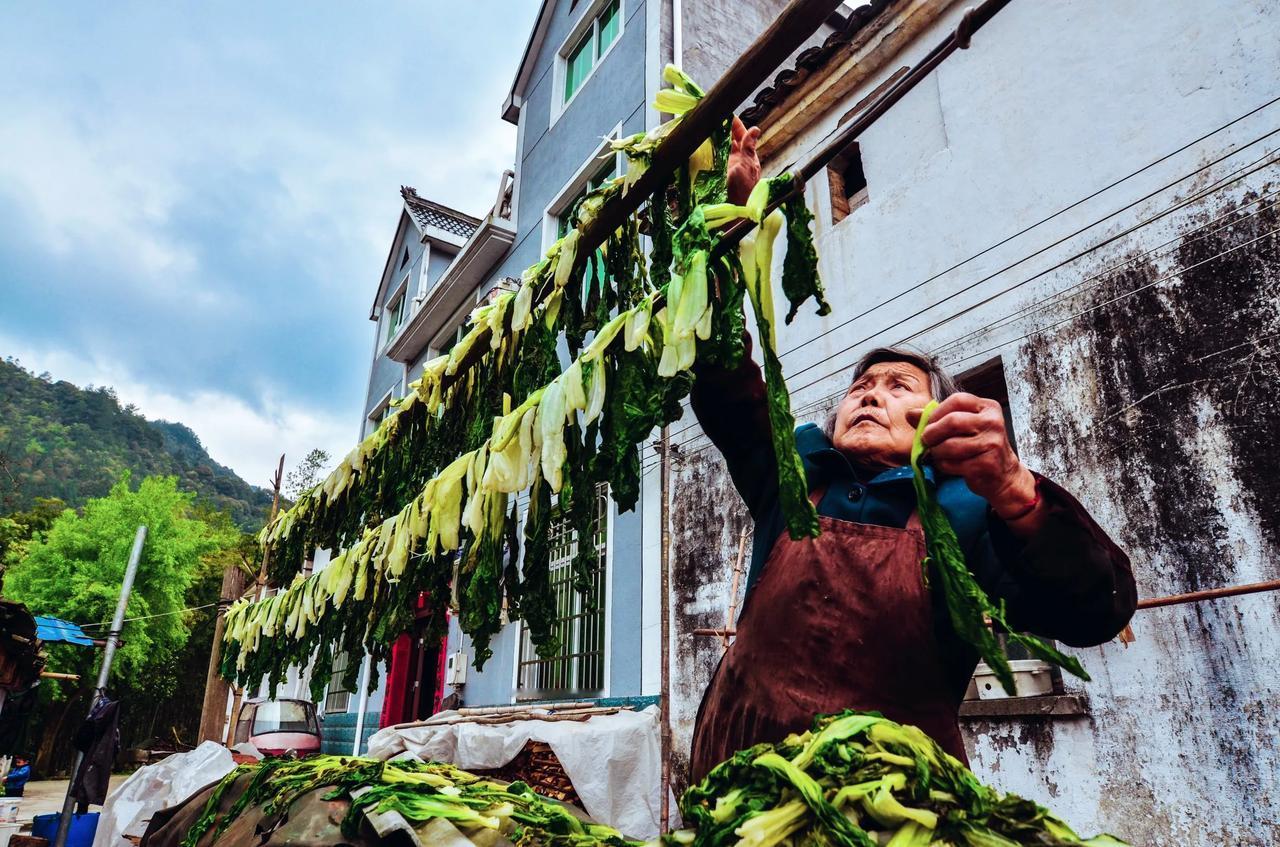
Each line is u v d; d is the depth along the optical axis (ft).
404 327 46.91
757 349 19.65
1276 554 10.14
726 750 4.12
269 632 8.61
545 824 4.47
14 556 89.04
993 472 3.31
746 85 4.50
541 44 40.81
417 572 6.40
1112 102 13.88
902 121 18.44
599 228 5.79
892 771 2.86
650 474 22.00
